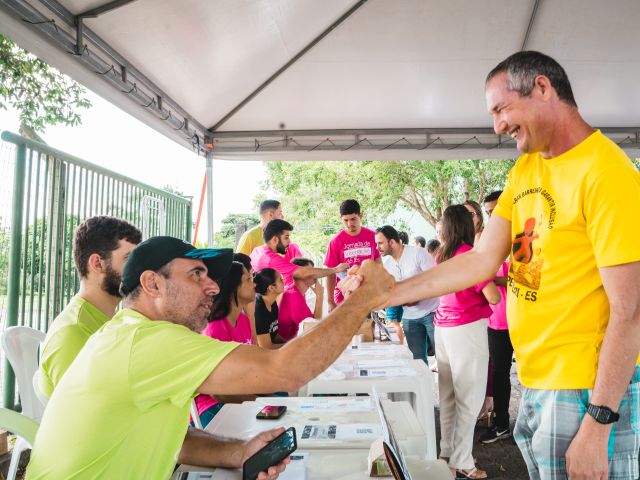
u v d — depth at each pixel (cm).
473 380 280
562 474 116
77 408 110
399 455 95
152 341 109
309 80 546
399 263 433
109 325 122
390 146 608
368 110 584
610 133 615
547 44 514
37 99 832
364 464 128
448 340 287
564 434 114
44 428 114
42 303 344
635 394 110
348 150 607
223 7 361
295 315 407
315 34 497
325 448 140
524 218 128
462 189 1381
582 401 112
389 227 432
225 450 132
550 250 117
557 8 479
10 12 247
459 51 524
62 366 171
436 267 154
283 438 128
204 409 227
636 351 102
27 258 326
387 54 525
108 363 109
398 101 576
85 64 315
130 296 128
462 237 279
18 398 325
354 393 221
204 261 140
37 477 111
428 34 507
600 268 106
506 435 350
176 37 365
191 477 127
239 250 518
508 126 122
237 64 461
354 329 115
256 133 597
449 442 307
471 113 592
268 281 345
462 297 280
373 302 118
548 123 116
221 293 248
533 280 122
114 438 109
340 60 529
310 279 420
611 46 511
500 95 121
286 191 1395
